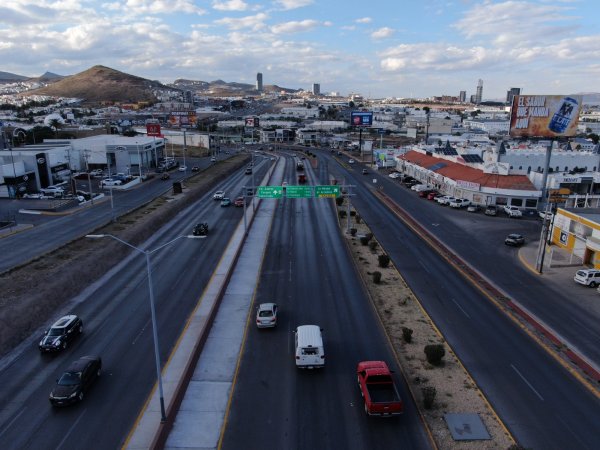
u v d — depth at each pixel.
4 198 85.94
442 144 141.38
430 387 26.34
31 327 35.94
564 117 74.31
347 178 119.81
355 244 59.78
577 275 46.19
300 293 42.88
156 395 27.11
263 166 145.12
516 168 93.75
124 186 99.38
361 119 179.25
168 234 64.75
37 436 23.62
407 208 83.69
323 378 28.84
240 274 48.16
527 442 23.08
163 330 35.41
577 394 27.42
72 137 171.38
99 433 23.83
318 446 22.73
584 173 82.81
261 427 24.20
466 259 53.81
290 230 67.00
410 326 35.97
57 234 62.00
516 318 37.91
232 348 32.75
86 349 32.62
